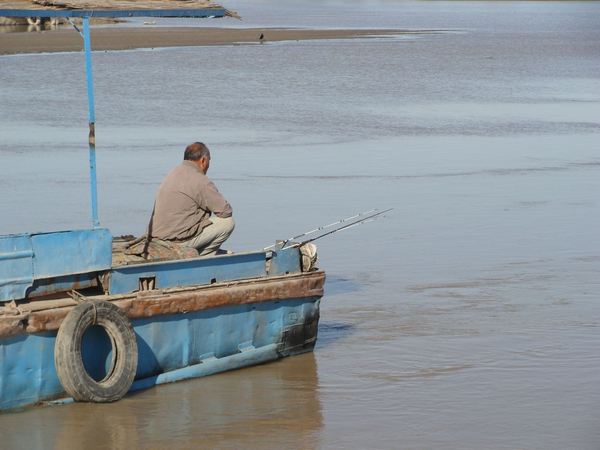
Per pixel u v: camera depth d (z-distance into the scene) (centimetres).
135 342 2567
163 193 2978
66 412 2477
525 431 2402
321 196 5544
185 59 15625
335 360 2948
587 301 3578
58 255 2542
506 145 7606
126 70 13438
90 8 2789
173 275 2717
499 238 4597
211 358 2789
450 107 10238
